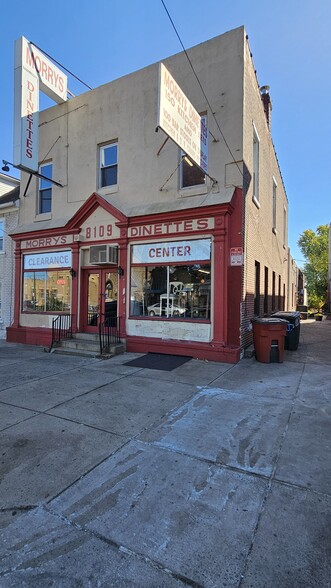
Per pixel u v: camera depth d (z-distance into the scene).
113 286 9.97
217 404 4.95
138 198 9.37
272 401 5.09
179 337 8.51
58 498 2.77
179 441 3.77
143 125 9.39
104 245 9.46
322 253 42.38
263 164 11.36
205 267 8.25
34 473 3.14
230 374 6.72
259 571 2.04
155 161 9.15
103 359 8.22
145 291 9.12
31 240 11.52
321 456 3.43
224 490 2.86
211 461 3.34
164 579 2.00
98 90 10.23
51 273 11.11
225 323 7.90
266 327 7.71
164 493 2.82
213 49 8.42
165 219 8.65
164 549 2.22
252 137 9.25
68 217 10.73
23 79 8.76
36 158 9.18
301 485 2.92
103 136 10.10
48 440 3.81
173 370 7.05
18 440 3.82
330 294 29.75
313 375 6.66
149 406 4.89
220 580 1.99
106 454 3.49
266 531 2.38
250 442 3.74
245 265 8.27
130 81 9.65
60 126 11.02
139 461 3.34
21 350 9.88
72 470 3.19
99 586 1.95
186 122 6.47
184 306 8.54
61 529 2.42
